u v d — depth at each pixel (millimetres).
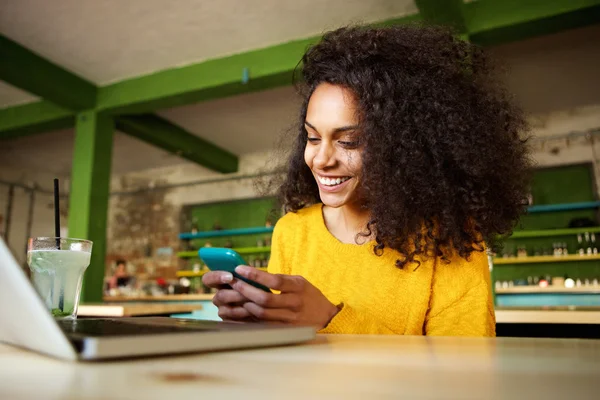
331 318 865
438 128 1156
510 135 1317
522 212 1306
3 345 566
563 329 1792
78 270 855
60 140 6277
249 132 6117
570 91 5051
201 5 3500
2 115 5273
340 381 354
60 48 4102
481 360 458
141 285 7359
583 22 3271
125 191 7969
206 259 805
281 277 781
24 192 7398
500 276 5762
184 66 4363
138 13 3600
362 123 1137
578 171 5613
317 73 1235
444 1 3053
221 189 7281
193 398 299
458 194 1157
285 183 1513
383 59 1198
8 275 421
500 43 3545
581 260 5508
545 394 314
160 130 5609
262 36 3916
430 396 307
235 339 518
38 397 298
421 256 1104
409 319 1078
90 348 416
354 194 1226
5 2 3457
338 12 3594
